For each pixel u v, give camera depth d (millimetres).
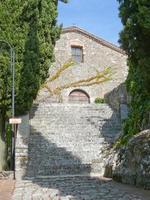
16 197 10594
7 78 15766
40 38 16391
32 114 21234
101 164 16859
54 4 16906
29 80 16016
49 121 20859
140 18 8555
